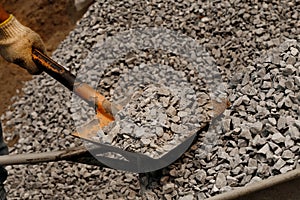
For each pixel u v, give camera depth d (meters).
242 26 5.02
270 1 5.08
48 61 3.86
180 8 5.45
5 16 3.82
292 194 3.43
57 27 6.59
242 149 3.79
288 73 3.97
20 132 5.39
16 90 6.18
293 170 3.33
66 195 4.54
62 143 4.93
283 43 4.35
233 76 4.41
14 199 4.75
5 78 6.35
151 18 5.52
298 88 3.89
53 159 3.66
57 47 6.42
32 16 6.63
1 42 3.85
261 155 3.67
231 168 3.74
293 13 4.95
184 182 3.83
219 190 3.67
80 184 4.53
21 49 3.83
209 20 5.22
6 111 6.00
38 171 4.81
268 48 4.75
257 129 3.77
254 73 4.20
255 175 3.66
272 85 4.01
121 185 4.27
